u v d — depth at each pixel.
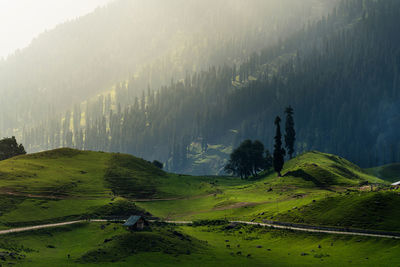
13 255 84.62
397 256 82.94
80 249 97.19
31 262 82.31
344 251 92.00
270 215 127.06
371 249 89.81
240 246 105.25
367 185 149.12
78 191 156.88
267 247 103.12
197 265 85.38
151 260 86.56
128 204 147.38
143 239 96.69
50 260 85.44
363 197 113.12
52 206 134.00
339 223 105.88
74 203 141.38
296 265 85.25
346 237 98.88
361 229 99.00
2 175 155.00
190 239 104.81
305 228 110.06
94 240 105.06
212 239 112.44
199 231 123.19
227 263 87.62
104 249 91.25
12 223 114.19
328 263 85.25
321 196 132.12
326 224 107.69
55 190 151.25
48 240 105.81
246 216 134.38
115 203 145.25
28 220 118.81
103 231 112.38
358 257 86.81
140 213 143.62
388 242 90.88
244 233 117.62
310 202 124.12
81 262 84.25
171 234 104.88
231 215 139.38
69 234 113.50
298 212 120.19
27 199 135.62
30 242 101.00
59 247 101.94
